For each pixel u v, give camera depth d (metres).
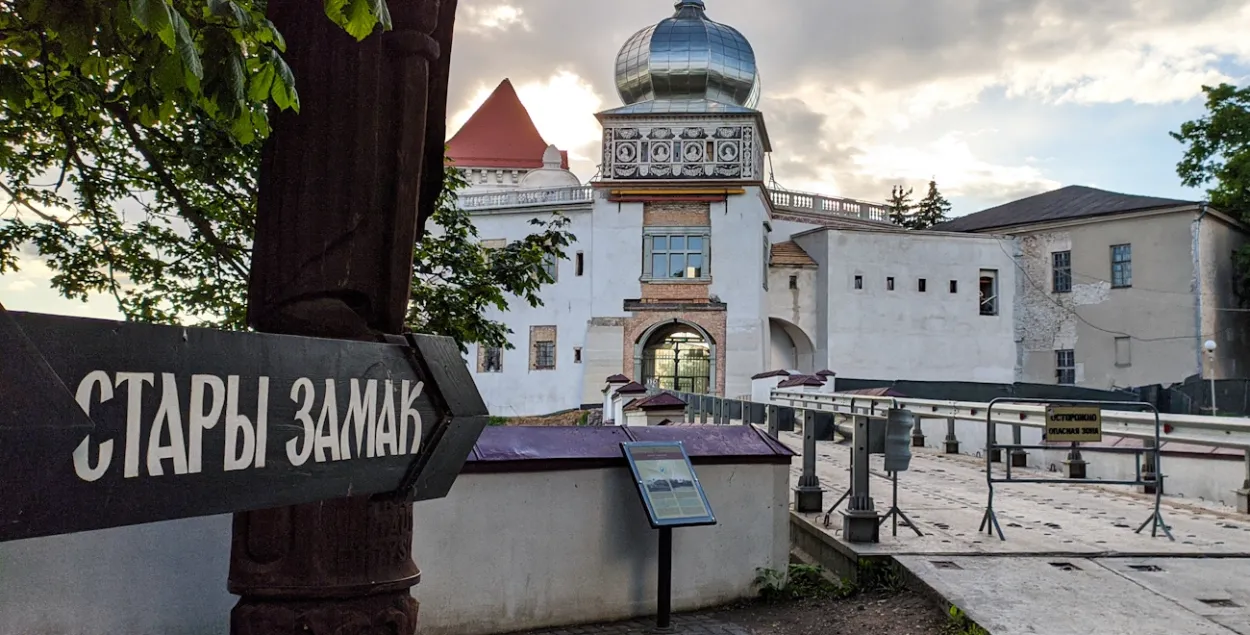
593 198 39.53
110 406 1.32
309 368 1.67
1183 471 12.27
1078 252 41.59
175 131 8.13
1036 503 10.98
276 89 2.18
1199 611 6.43
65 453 1.23
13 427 1.16
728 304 38.38
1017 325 43.38
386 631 2.22
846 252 41.12
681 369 39.31
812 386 23.81
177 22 2.49
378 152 2.22
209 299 9.41
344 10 2.10
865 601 7.44
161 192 8.65
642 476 7.20
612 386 28.23
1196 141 39.62
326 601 2.14
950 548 8.07
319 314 2.10
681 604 7.60
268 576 2.14
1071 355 41.59
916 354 41.38
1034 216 43.84
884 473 13.81
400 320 2.21
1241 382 30.70
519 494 7.00
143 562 5.25
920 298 41.69
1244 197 38.75
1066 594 6.79
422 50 2.30
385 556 2.23
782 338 42.62
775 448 8.03
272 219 2.20
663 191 38.84
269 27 2.59
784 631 7.00
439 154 2.57
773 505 7.98
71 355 1.27
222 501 1.48
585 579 7.22
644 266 38.97
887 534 8.70
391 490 1.88
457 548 6.75
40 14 3.35
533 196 41.59
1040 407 9.23
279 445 1.59
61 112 5.66
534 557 7.03
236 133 3.18
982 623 6.14
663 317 38.62
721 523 7.78
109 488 1.30
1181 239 38.50
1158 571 7.46
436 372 2.00
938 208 69.31
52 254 8.70
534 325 40.41
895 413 8.58
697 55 41.88
